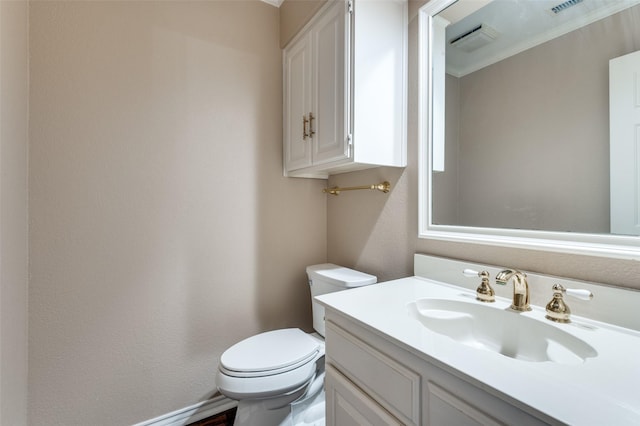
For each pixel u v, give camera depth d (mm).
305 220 1811
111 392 1296
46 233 1173
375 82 1226
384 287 1086
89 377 1253
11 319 980
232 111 1580
